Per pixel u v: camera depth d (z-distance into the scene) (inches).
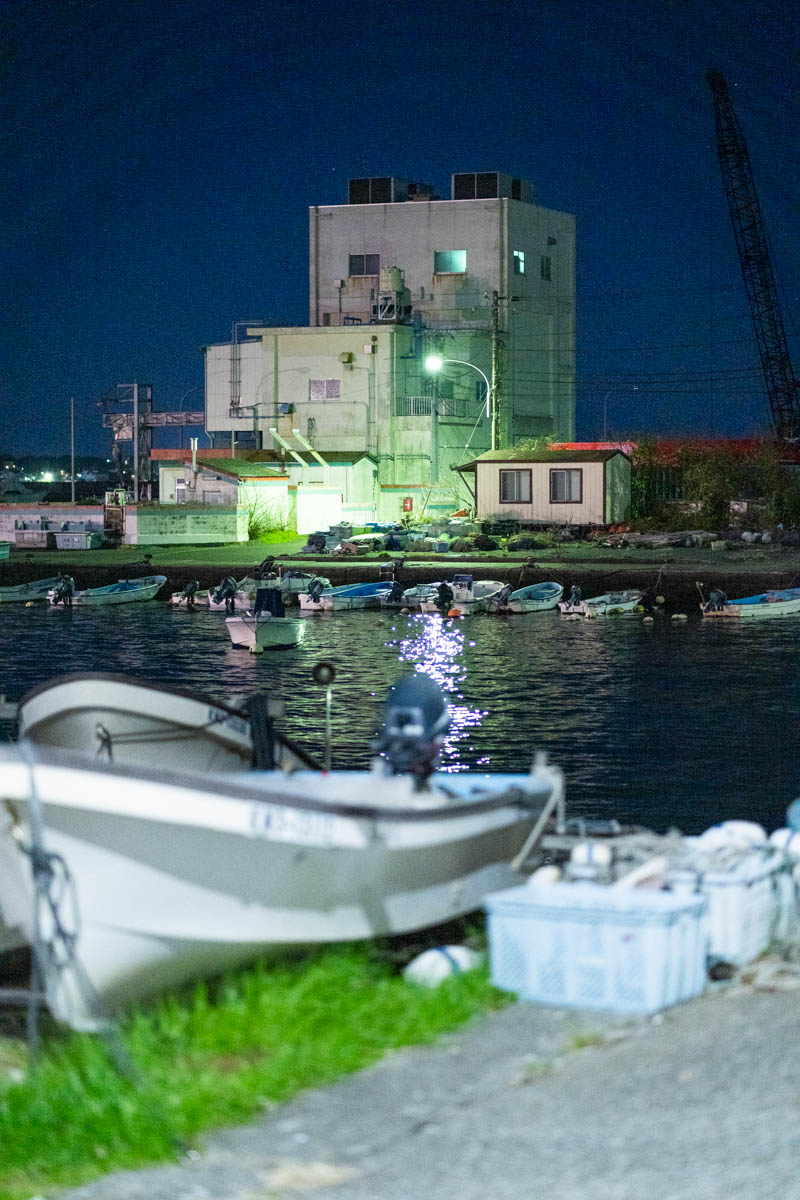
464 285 3378.4
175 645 1600.6
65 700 410.9
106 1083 244.7
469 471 2657.5
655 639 1598.2
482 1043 258.5
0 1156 224.5
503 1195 197.3
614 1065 242.2
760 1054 240.7
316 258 3476.9
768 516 2623.0
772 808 686.5
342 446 3083.2
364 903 318.0
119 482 3796.8
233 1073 255.0
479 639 1614.2
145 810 274.1
